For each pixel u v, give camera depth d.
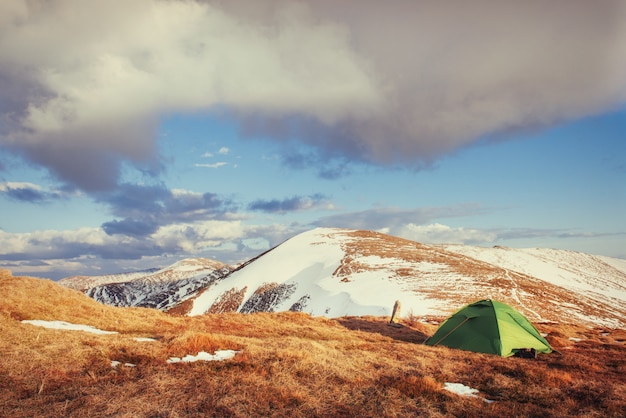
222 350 13.62
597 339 24.67
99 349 11.77
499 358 15.91
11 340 11.60
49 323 15.02
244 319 23.23
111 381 9.88
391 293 66.69
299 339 16.55
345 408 9.46
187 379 10.34
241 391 9.82
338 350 15.59
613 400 10.52
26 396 8.66
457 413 9.47
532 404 10.23
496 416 9.34
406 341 21.67
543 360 16.03
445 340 19.41
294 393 9.93
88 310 18.02
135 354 11.95
